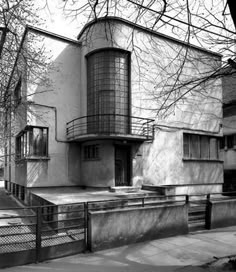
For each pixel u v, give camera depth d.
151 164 13.75
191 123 15.35
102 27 12.44
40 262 5.33
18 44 9.38
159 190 11.98
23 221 9.19
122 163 13.30
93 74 13.52
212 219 8.35
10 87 10.38
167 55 12.39
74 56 14.34
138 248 6.24
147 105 13.70
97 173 12.83
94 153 13.25
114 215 6.36
